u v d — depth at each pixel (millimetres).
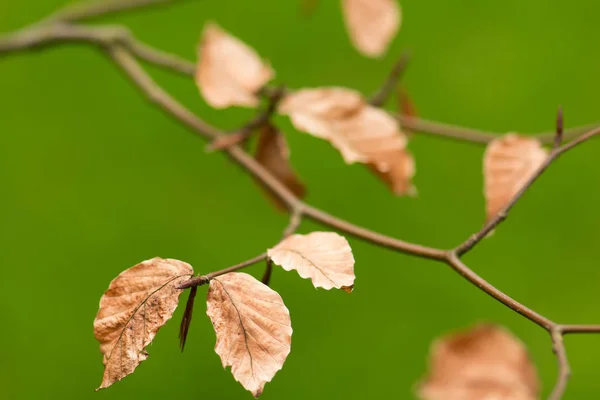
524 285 2178
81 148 2436
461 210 2291
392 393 2115
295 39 2490
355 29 1205
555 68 2404
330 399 2135
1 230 2291
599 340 2098
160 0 1454
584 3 2518
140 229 2324
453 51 2441
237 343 928
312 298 2205
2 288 2213
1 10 2482
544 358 2100
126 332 933
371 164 1117
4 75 2504
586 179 2324
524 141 1045
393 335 2172
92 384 2143
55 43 1333
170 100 1209
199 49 1157
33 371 2141
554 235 2256
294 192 1146
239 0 2568
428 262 2246
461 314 2174
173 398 2121
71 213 2330
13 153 2408
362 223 2281
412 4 2520
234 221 2352
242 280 938
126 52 1302
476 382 1124
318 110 1124
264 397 2127
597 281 2193
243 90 1145
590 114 2334
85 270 2260
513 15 2518
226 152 1129
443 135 1176
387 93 1180
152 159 2445
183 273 940
